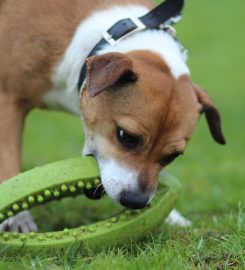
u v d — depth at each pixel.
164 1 5.87
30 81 6.10
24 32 6.01
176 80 5.42
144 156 5.27
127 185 5.18
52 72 6.06
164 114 5.21
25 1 6.08
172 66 5.49
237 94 15.23
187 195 7.62
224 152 10.27
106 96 5.39
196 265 4.79
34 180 4.93
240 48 21.77
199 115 5.67
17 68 6.04
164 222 5.89
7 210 4.86
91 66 5.08
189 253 4.95
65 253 4.76
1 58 6.10
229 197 7.30
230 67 18.88
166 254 4.76
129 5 6.20
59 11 6.05
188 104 5.36
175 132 5.28
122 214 5.18
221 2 31.00
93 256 4.89
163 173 5.78
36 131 11.96
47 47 5.99
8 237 4.82
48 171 5.02
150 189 5.23
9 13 6.11
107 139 5.39
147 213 5.23
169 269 4.51
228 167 9.16
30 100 6.29
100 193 5.41
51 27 6.00
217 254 4.95
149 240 5.33
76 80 5.99
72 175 5.06
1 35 6.11
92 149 5.58
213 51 21.36
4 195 4.88
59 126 12.49
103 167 5.36
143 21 5.87
